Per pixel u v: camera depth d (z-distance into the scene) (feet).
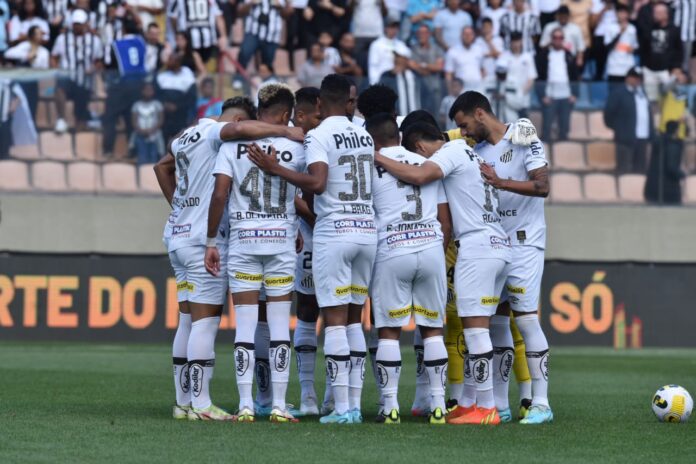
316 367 147.13
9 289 183.52
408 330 187.73
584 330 191.42
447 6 211.82
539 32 213.05
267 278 88.58
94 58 208.03
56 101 184.65
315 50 195.11
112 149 185.78
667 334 192.24
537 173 90.89
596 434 83.82
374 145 90.84
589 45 216.13
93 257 185.37
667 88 191.01
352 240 86.63
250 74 197.26
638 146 191.11
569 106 189.06
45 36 208.44
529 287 92.07
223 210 88.33
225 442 75.51
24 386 118.83
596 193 190.90
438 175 88.69
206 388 89.71
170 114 185.37
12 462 67.67
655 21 215.10
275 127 88.28
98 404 102.32
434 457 71.05
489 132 93.09
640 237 192.03
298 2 207.00
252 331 88.84
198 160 89.86
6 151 184.03
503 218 92.79
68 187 185.57
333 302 87.30
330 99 88.38
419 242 88.07
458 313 90.74
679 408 91.71
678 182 192.34
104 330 184.85
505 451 74.43
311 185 85.40
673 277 192.54
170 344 184.14
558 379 136.46
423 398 97.55
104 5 208.85
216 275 88.02
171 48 205.46
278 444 74.90
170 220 93.40
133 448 72.84
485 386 89.97
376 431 82.38
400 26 214.28
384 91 96.63
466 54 207.21
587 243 191.11
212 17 203.10
